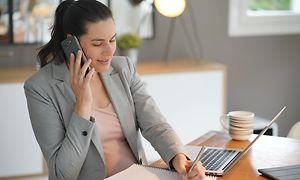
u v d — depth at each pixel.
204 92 3.80
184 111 3.77
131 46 3.76
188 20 4.18
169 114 3.73
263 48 4.43
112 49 1.91
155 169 1.82
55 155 1.89
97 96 2.09
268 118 4.53
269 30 4.42
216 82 3.82
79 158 1.88
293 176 1.74
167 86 3.69
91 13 1.88
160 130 2.05
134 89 2.20
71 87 1.94
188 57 4.24
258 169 1.81
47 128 1.92
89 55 1.90
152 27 4.07
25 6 3.70
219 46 4.31
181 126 3.77
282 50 4.48
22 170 3.44
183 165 1.78
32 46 3.75
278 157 1.98
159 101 3.68
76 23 1.89
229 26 4.30
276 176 1.74
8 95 3.33
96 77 2.10
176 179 1.73
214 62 4.30
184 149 1.99
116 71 2.17
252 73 4.44
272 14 4.43
